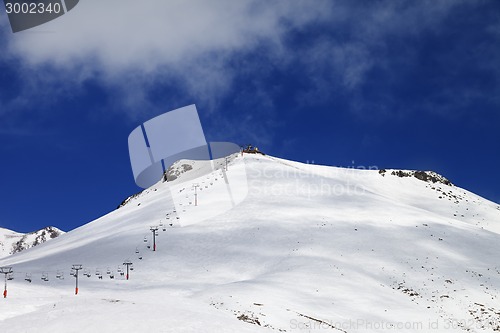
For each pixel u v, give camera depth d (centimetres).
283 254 6125
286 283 4653
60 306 2769
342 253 6041
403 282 5053
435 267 5562
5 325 2275
